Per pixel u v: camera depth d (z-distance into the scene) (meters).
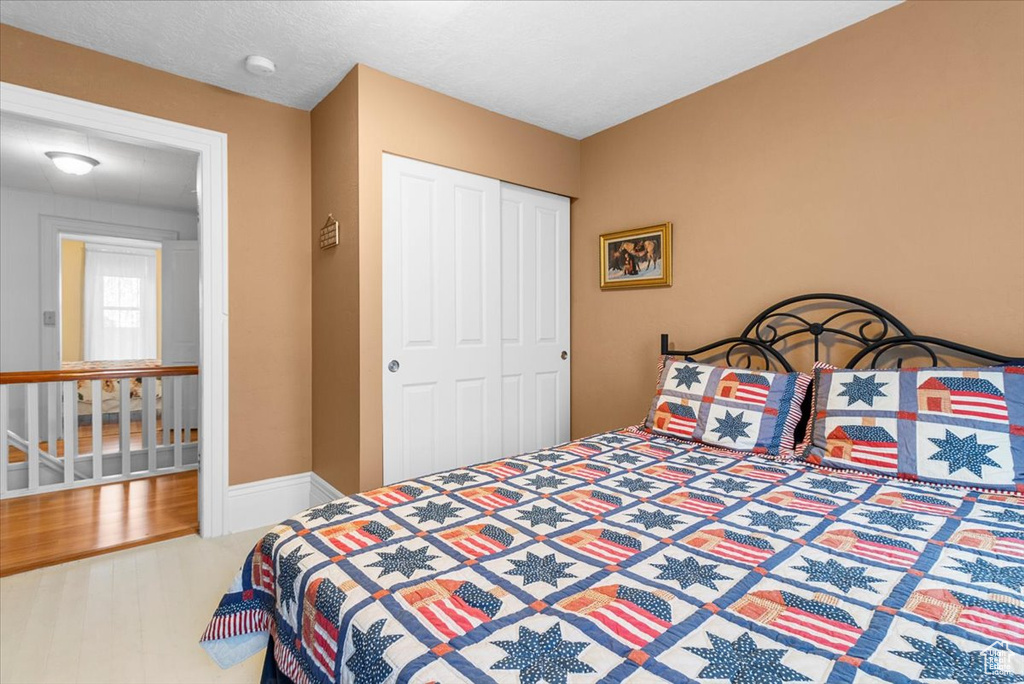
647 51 2.36
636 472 1.81
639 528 1.30
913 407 1.73
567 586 1.01
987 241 1.86
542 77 2.59
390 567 1.10
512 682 0.74
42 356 4.76
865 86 2.15
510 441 3.15
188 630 1.90
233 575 2.32
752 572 1.06
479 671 0.77
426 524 1.34
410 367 2.65
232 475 2.78
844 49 2.21
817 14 2.11
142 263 7.26
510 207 3.16
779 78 2.42
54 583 2.24
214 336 2.71
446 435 2.80
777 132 2.43
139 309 7.23
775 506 1.46
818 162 2.30
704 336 2.75
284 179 2.92
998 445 1.54
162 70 2.51
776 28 2.20
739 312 2.60
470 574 1.07
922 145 2.00
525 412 3.24
